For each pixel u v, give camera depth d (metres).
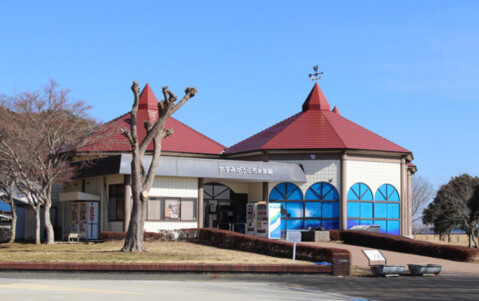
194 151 42.22
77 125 34.69
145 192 26.03
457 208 59.53
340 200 39.03
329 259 22.55
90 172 36.22
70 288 14.71
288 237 22.59
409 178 48.03
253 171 37.78
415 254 30.70
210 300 13.20
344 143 39.62
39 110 32.59
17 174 34.03
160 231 32.72
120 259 22.47
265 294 14.98
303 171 39.78
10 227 42.69
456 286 18.52
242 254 26.34
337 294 15.91
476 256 28.41
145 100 45.75
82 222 36.19
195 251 27.03
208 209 40.91
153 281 17.80
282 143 40.38
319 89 45.44
